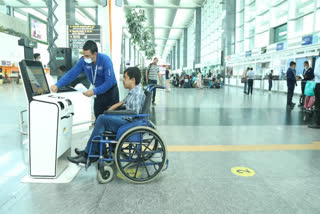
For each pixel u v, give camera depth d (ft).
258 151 11.80
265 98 38.55
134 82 8.93
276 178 8.71
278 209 6.70
